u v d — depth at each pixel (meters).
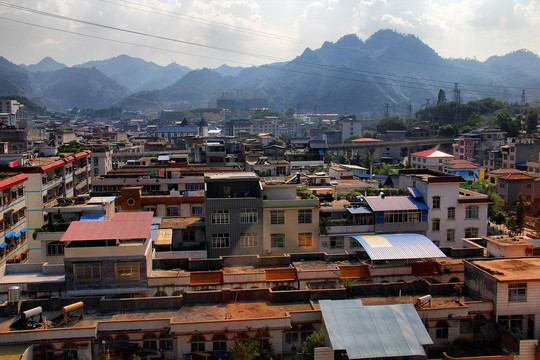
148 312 37.12
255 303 38.69
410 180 67.75
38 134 168.62
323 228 58.16
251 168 103.38
